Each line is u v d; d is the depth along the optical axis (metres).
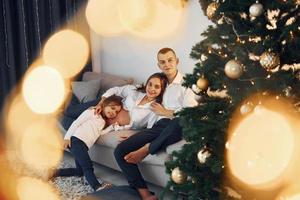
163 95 3.05
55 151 3.47
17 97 3.94
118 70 4.21
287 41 1.49
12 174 3.11
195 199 1.72
